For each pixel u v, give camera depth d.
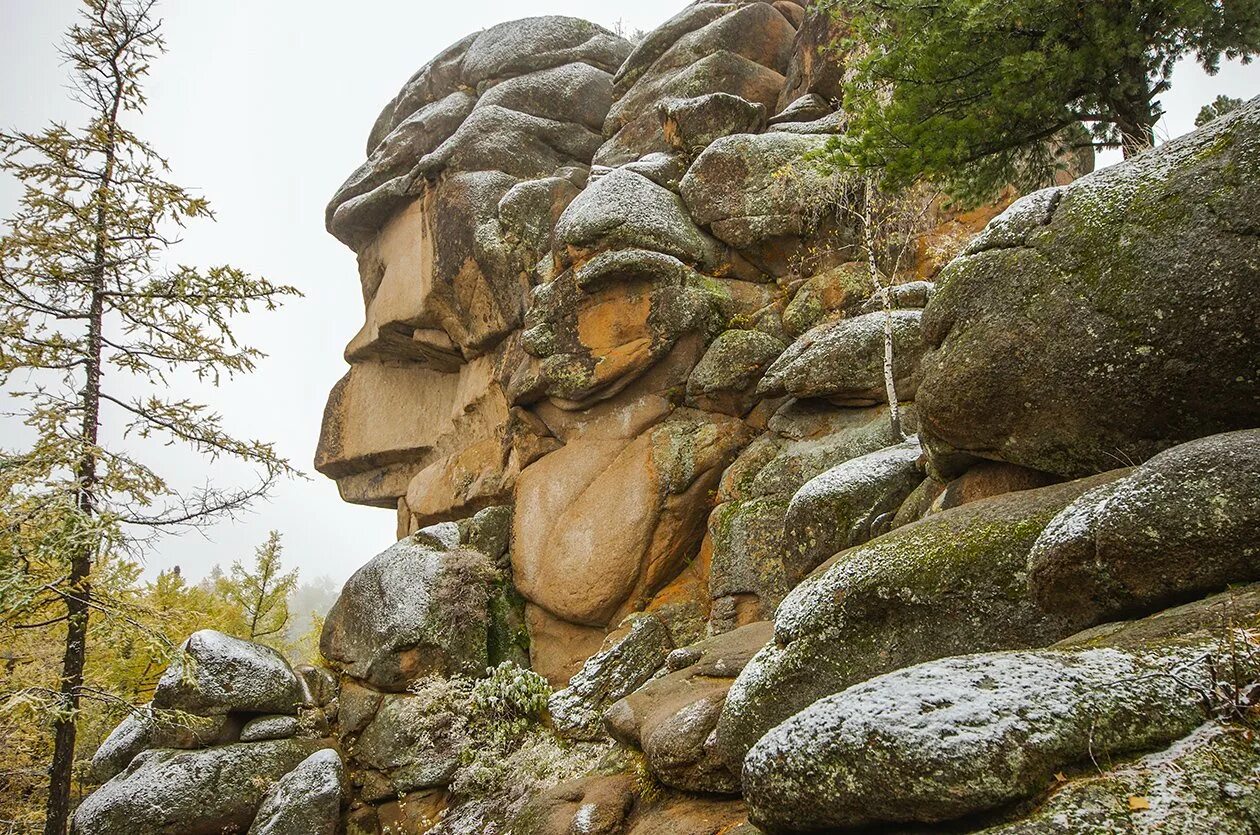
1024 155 10.99
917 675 3.87
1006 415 6.71
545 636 14.97
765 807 4.15
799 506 10.07
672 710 8.17
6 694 10.47
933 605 5.70
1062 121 9.54
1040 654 3.84
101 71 12.14
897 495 9.56
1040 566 4.88
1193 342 5.60
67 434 10.84
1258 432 4.46
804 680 6.20
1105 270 6.15
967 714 3.55
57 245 11.20
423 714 13.58
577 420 15.85
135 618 11.05
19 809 15.09
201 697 14.12
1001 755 3.41
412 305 20.02
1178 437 5.79
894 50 9.47
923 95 9.47
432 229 19.97
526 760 11.88
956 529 5.93
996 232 7.09
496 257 18.53
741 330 14.67
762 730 6.34
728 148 15.78
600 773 8.95
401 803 12.95
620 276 15.12
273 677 14.68
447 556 15.41
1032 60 8.67
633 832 7.45
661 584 14.33
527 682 13.45
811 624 6.28
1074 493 5.59
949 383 7.00
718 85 18.97
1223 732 3.32
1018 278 6.71
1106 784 3.27
